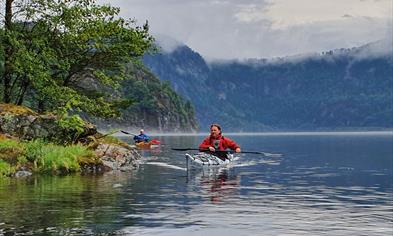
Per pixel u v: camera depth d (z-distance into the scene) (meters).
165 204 10.88
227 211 9.91
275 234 7.76
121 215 9.38
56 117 24.69
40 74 26.16
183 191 13.52
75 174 19.16
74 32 27.73
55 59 27.39
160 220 8.86
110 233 7.73
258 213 9.70
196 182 16.31
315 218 9.18
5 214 9.41
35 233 7.68
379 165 25.62
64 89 27.02
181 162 27.50
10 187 14.28
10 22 27.16
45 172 19.34
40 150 20.17
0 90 28.39
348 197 12.41
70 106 26.31
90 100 28.92
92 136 26.12
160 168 23.00
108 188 14.16
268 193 13.23
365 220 8.99
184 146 53.47
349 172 21.08
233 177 18.39
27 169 19.05
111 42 29.52
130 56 30.20
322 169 22.77
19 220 8.78
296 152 43.09
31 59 25.77
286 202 11.35
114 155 22.86
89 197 12.05
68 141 24.78
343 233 7.85
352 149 50.47
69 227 8.16
